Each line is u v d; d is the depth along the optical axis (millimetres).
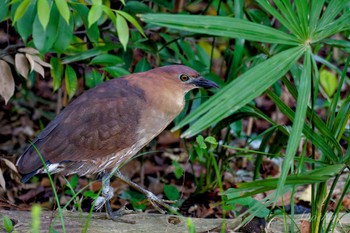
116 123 8211
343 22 7305
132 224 8094
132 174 12219
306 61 7188
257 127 14016
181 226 8117
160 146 13000
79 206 8000
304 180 7219
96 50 9555
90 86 9906
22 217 7945
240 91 6922
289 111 7789
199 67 10383
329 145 7910
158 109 8438
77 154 8172
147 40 10062
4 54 9453
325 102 12633
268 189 7301
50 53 10094
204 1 13281
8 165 9625
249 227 8047
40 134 8297
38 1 7410
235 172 12078
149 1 11141
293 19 7328
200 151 9438
